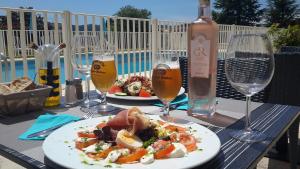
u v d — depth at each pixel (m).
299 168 2.32
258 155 0.75
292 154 1.61
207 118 1.08
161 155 0.66
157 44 6.48
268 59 0.94
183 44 7.63
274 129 0.96
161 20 6.50
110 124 0.76
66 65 4.23
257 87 0.94
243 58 0.95
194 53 1.09
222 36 10.27
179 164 0.62
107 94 1.36
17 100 1.08
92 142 0.73
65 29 4.23
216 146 0.72
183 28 7.54
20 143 0.83
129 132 0.72
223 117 1.10
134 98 1.28
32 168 0.69
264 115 1.13
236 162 0.71
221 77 1.79
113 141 0.72
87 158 0.65
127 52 5.86
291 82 2.20
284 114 1.14
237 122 1.04
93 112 1.14
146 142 0.71
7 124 1.01
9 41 3.72
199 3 1.08
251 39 0.96
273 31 6.24
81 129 0.84
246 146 0.81
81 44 1.35
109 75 1.15
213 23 1.07
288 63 2.19
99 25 5.02
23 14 3.83
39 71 1.25
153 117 1.01
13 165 2.46
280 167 2.46
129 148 0.69
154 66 1.04
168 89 1.01
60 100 1.32
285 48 3.13
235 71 0.94
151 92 1.33
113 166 0.61
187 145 0.72
